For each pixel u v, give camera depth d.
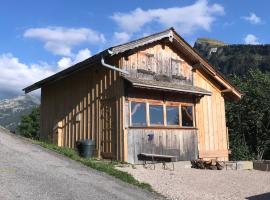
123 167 13.15
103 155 15.30
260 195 10.39
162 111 16.31
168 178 11.85
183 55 18.06
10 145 12.80
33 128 46.25
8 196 7.66
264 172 14.88
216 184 11.65
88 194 8.57
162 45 17.00
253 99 26.20
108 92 15.54
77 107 17.05
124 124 14.70
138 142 15.08
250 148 26.47
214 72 19.20
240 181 12.43
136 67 15.71
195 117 17.97
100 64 15.88
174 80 17.34
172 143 16.50
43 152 12.40
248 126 26.56
